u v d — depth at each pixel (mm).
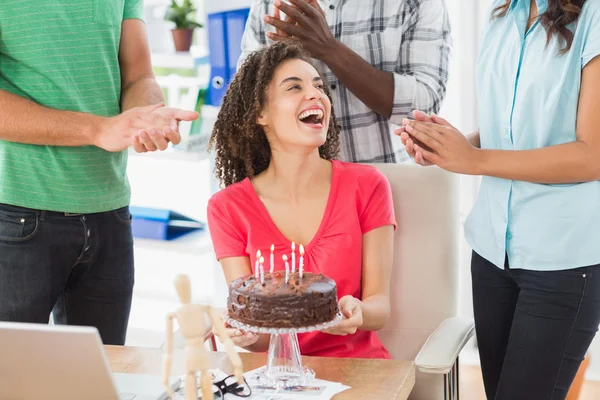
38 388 1143
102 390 1127
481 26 2857
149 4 2975
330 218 1801
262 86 1805
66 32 1900
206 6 2588
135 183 3396
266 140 1899
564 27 1626
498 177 1708
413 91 2074
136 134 1745
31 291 1904
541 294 1724
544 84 1670
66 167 1897
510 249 1773
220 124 1938
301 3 1970
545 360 1735
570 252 1688
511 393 1779
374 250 1814
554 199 1701
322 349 1756
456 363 1755
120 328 2064
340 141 2201
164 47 3008
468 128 2951
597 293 1700
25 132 1822
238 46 2574
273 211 1820
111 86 1995
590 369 2863
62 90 1912
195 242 2854
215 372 1442
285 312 1329
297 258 1783
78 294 2025
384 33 2131
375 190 1838
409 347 1915
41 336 1082
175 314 1164
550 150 1649
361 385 1397
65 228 1915
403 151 2256
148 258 3471
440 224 1903
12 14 1854
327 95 1956
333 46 2014
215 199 1850
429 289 1903
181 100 2807
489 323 1885
